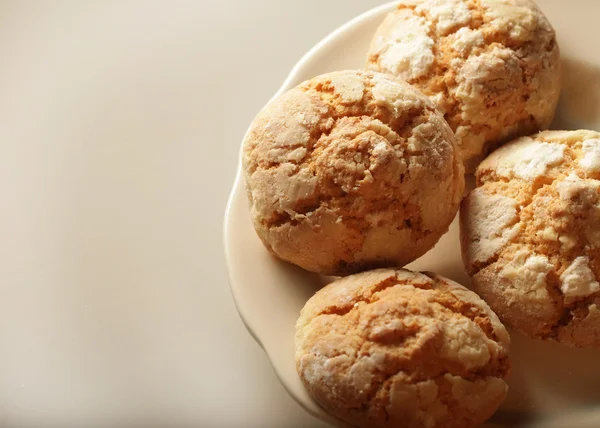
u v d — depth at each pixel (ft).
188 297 0.93
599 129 0.85
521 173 0.74
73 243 0.98
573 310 0.71
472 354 0.66
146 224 0.98
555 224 0.71
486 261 0.74
